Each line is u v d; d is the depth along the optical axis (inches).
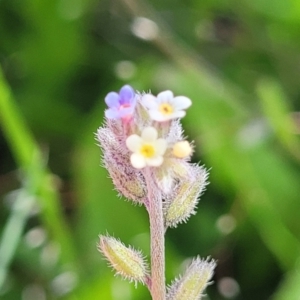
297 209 3.3
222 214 3.4
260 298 3.2
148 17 3.8
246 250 3.3
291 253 3.2
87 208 3.3
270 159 3.4
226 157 3.4
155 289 1.8
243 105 3.7
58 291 3.1
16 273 3.3
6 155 3.7
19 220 2.8
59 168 3.7
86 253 3.1
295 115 3.5
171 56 3.8
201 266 1.8
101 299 2.9
